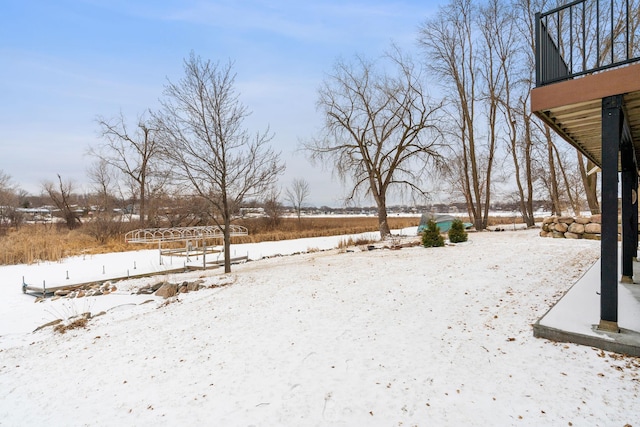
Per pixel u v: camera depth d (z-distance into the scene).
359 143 19.58
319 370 3.54
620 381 2.85
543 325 3.79
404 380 3.20
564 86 3.50
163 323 5.58
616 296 3.53
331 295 6.41
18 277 11.79
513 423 2.46
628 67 3.18
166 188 18.70
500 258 9.33
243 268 11.23
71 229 27.56
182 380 3.61
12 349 5.07
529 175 21.05
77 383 3.76
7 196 32.25
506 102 21.14
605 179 3.47
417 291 6.29
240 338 4.62
